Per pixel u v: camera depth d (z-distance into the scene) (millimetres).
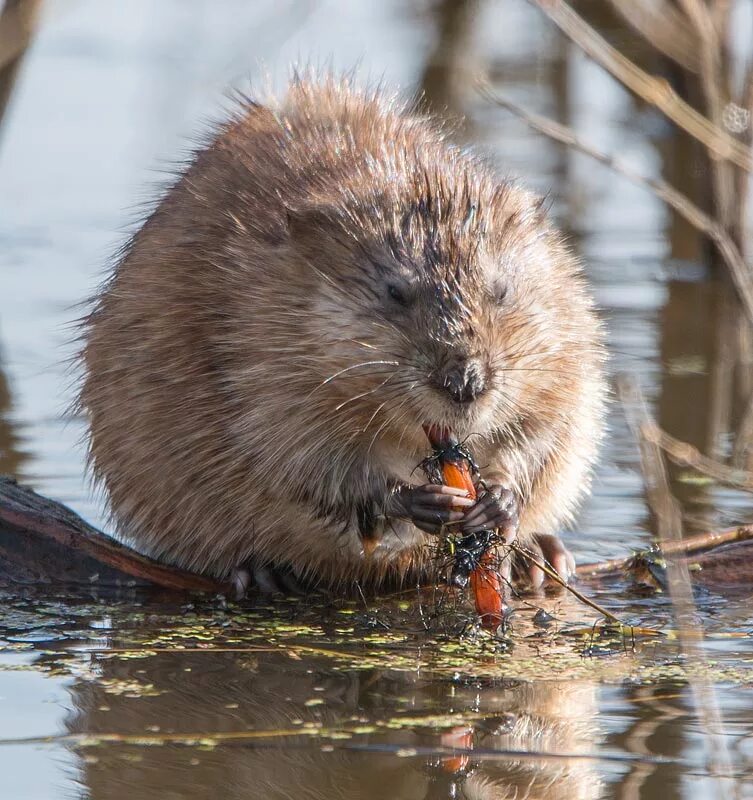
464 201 9758
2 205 20656
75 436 13117
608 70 10180
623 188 21844
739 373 14852
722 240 12164
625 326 16297
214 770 6848
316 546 10023
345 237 9469
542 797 6566
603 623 9164
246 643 8836
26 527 10117
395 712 7590
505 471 9891
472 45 28125
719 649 8594
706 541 10094
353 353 9164
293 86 11828
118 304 10461
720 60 17750
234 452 9789
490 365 8875
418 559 10141
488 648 8695
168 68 22578
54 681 8055
